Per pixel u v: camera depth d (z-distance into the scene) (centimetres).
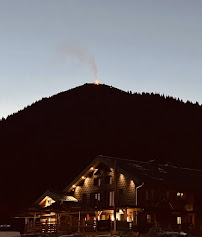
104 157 5703
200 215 5653
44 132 14888
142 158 12112
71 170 10544
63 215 5406
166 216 5303
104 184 5634
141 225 4716
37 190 9556
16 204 8656
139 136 13875
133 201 5178
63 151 12188
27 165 11344
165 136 14300
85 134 13862
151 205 5234
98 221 4884
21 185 9862
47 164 11194
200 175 6638
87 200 5788
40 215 5634
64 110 17075
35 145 13412
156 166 5916
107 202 5519
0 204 8450
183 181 5869
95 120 15475
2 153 13275
